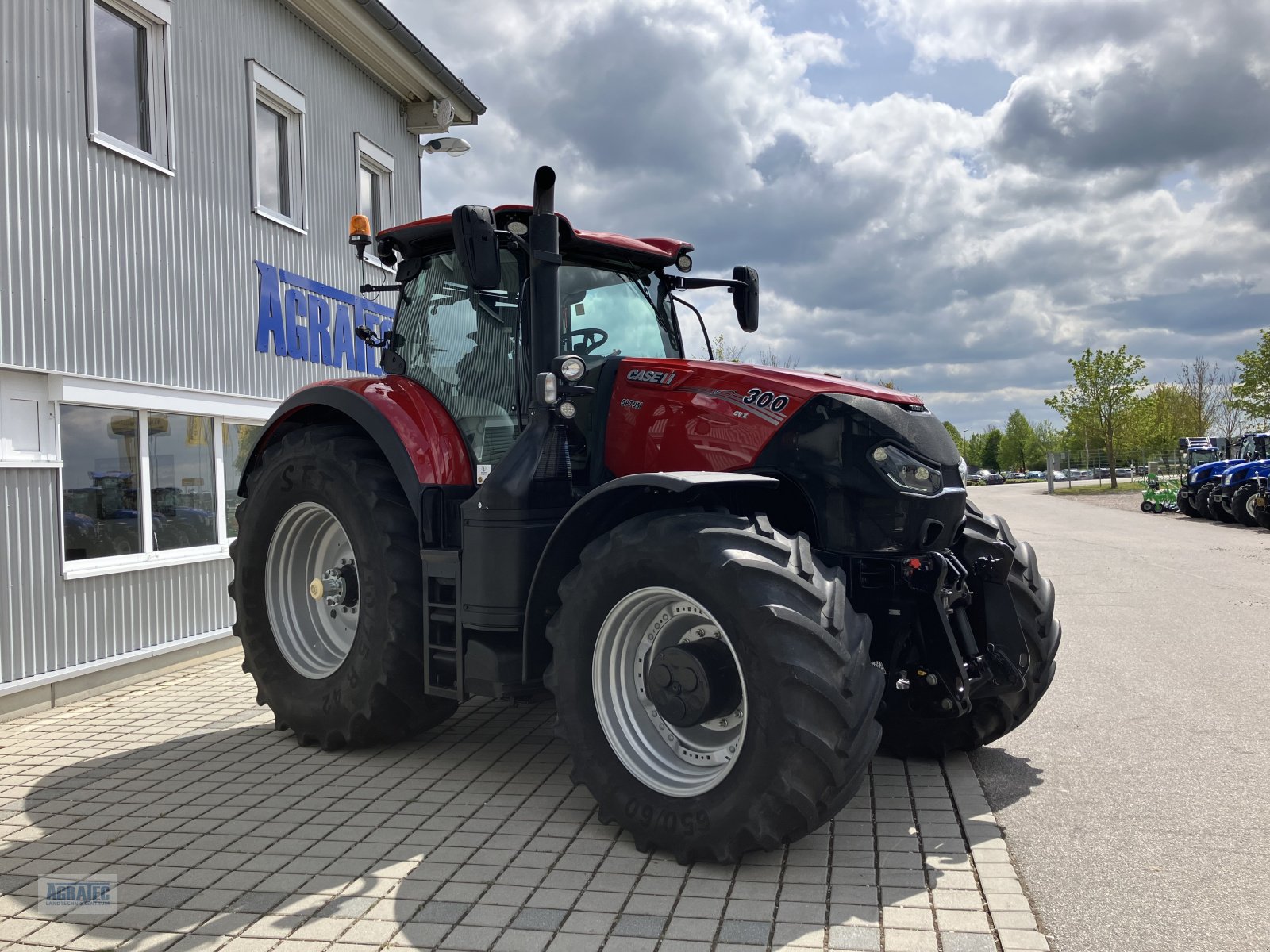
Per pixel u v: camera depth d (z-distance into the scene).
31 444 5.99
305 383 9.17
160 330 7.12
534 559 4.03
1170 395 56.09
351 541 4.66
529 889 3.19
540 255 3.98
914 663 4.00
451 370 4.71
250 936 2.90
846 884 3.19
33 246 6.01
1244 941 2.79
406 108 11.48
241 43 8.27
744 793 3.19
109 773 4.60
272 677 5.11
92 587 6.44
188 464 7.54
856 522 3.76
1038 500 35.88
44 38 6.13
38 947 2.87
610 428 4.28
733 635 3.23
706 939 2.83
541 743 4.97
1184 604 9.56
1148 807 3.94
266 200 8.86
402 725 4.72
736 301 5.20
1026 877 3.26
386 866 3.39
